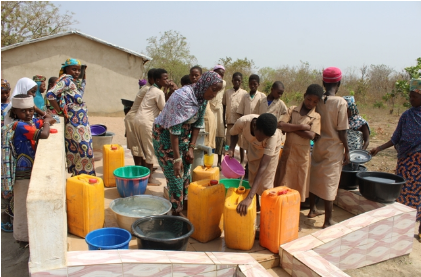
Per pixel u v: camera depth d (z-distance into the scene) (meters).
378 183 4.10
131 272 2.88
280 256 3.49
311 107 3.94
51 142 3.84
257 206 4.47
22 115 3.79
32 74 16.12
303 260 3.23
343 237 3.65
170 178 3.98
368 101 22.62
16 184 3.81
